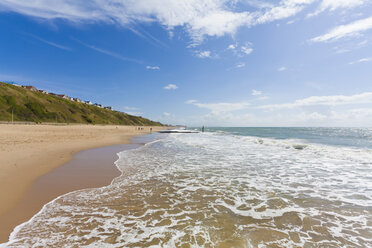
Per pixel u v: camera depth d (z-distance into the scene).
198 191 6.61
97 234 3.84
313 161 12.13
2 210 4.75
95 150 15.60
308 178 8.34
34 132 28.23
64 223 4.24
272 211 5.09
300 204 5.57
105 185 7.05
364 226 4.34
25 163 9.10
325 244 3.65
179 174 8.88
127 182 7.49
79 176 7.99
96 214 4.74
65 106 107.25
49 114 88.69
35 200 5.44
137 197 5.95
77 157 11.99
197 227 4.21
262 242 3.69
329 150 16.41
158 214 4.82
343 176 8.67
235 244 3.60
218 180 7.98
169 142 26.28
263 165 11.00
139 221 4.43
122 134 42.56
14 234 3.75
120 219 4.51
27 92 95.00
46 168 8.81
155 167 10.28
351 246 3.59
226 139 32.53
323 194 6.39
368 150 16.11
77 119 101.81
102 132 42.72
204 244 3.57
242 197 6.10
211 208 5.24
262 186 7.24
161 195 6.17
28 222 4.23
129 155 14.08
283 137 35.16
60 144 16.89
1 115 69.31
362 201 5.79
